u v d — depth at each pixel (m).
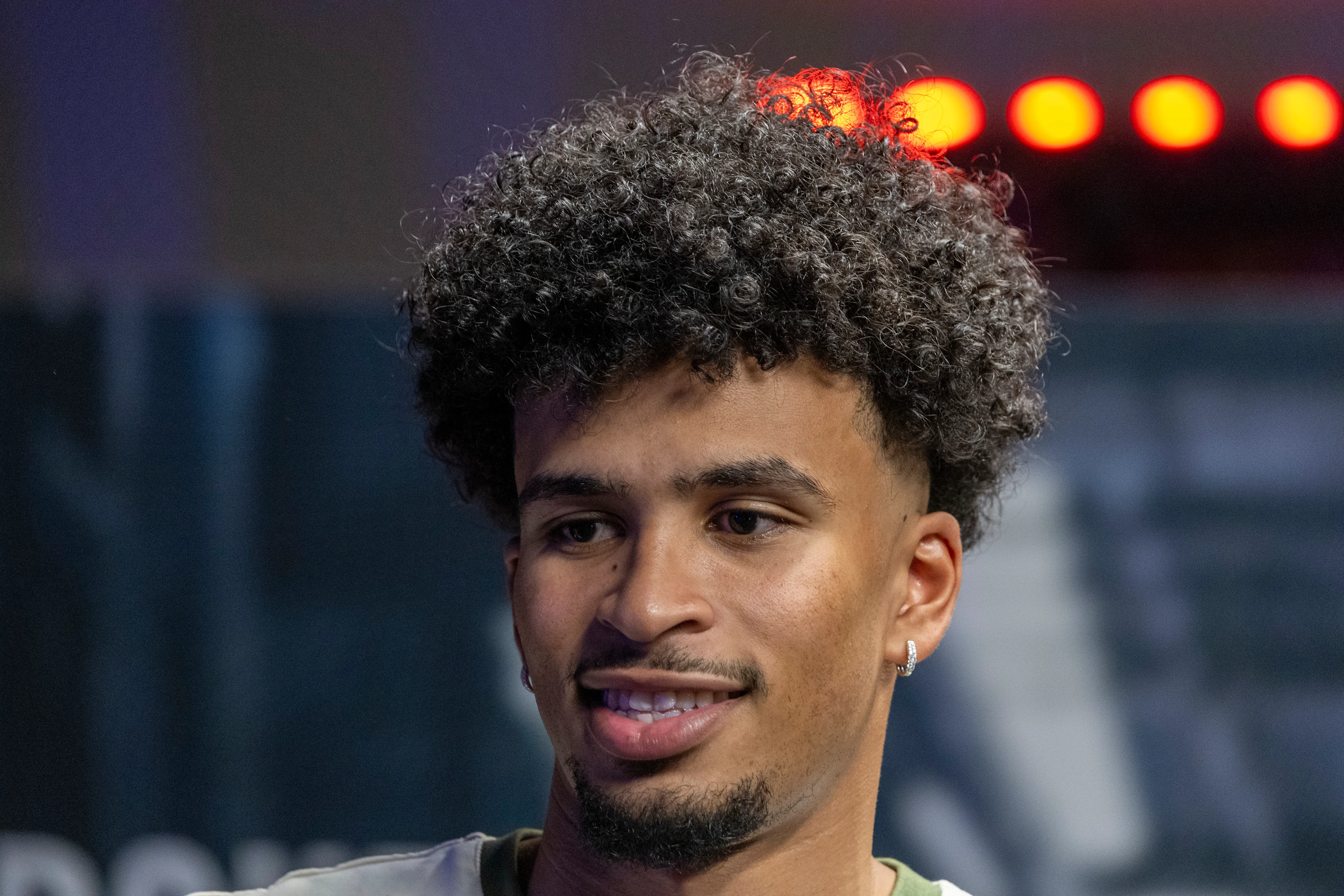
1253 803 8.45
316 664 8.69
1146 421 8.68
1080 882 8.44
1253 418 8.66
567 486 3.67
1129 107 9.27
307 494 8.75
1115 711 8.54
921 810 8.48
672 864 3.66
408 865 4.54
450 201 4.75
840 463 3.73
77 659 8.70
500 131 8.99
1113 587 8.58
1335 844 8.41
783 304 3.68
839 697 3.72
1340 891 8.40
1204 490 8.63
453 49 9.04
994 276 4.45
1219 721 8.51
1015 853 8.48
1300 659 8.51
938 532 4.10
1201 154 9.33
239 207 9.11
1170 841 8.45
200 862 8.62
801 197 3.94
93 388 8.80
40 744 8.66
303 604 8.70
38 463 8.77
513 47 9.00
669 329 3.57
